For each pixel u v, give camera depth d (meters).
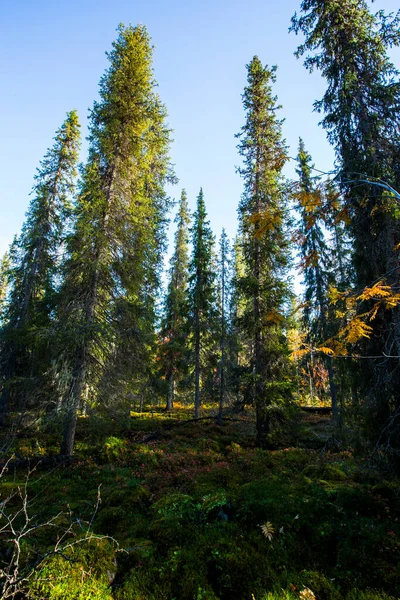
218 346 23.64
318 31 9.02
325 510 6.45
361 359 8.00
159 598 4.48
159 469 10.14
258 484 7.82
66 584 4.22
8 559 4.67
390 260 7.06
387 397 7.09
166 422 19.02
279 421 14.11
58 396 10.53
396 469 6.99
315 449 12.90
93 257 12.15
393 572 4.82
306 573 4.95
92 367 11.45
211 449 13.02
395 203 6.28
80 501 7.51
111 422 11.82
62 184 19.53
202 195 24.27
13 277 18.84
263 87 16.39
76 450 11.52
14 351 15.83
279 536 5.74
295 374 15.99
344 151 8.53
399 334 6.77
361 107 8.06
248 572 4.86
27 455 10.62
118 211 13.01
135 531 6.04
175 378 25.92
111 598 4.36
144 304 14.39
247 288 15.07
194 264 23.11
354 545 5.48
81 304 11.72
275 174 15.06
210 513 6.41
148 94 14.42
